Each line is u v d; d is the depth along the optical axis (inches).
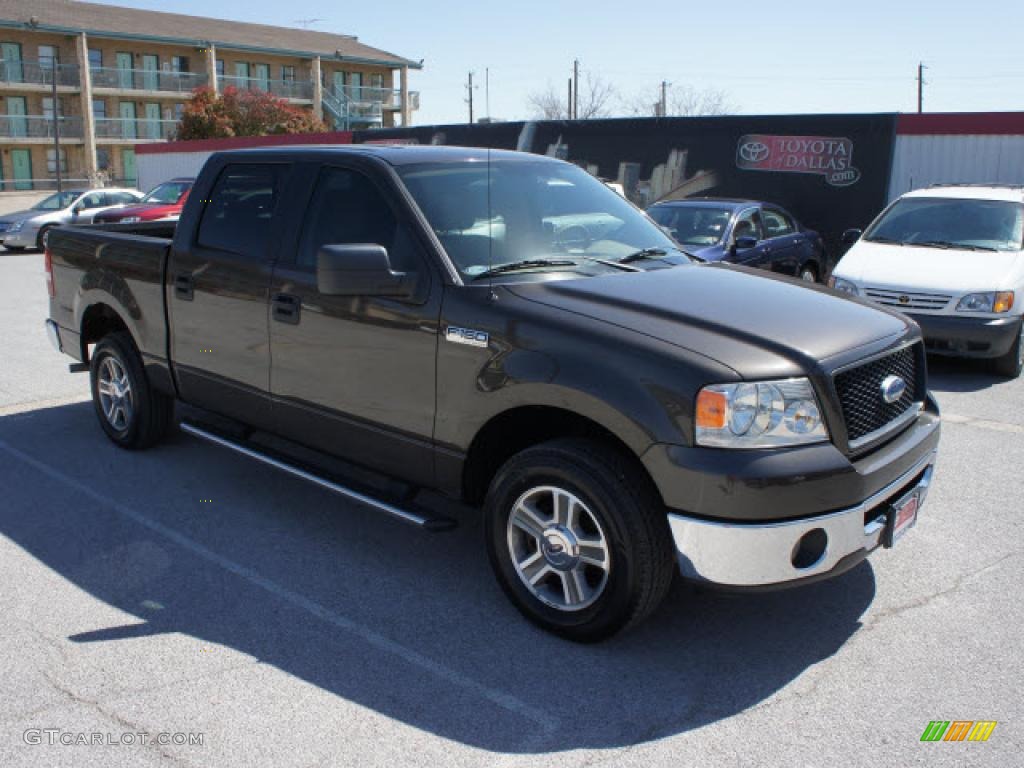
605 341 134.0
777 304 149.6
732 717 124.0
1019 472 225.6
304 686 130.7
